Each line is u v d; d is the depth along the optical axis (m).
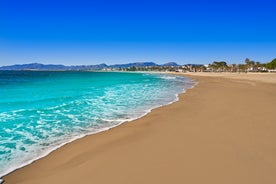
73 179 6.87
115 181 6.66
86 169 7.51
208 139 10.29
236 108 17.98
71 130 12.37
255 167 7.35
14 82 48.66
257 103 20.59
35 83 46.38
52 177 7.02
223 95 27.61
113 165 7.75
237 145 9.40
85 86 40.81
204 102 21.88
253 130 11.59
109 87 39.75
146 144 9.83
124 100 23.52
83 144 10.09
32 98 23.42
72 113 16.66
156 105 20.58
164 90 35.25
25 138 10.94
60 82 51.44
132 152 8.91
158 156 8.42
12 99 22.45
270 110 16.95
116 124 13.69
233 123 13.12
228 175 6.85
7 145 9.96
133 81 63.94
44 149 9.52
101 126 13.24
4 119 14.37
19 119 14.48
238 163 7.66
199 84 52.97
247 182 6.45
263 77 93.44
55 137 11.13
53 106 19.05
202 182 6.48
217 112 16.52
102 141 10.48
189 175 6.89
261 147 9.13
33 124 13.45
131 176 6.93
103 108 18.83
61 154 8.96
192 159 8.05
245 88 39.53
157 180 6.64
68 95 26.58
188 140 10.23
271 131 11.38
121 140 10.55
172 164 7.68
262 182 6.44
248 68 197.38
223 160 7.93
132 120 14.67
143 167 7.52
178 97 26.25
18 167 7.81
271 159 7.96
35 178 7.01
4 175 7.23
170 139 10.45
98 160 8.23
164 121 14.11
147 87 41.44
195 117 15.01
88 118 15.21
